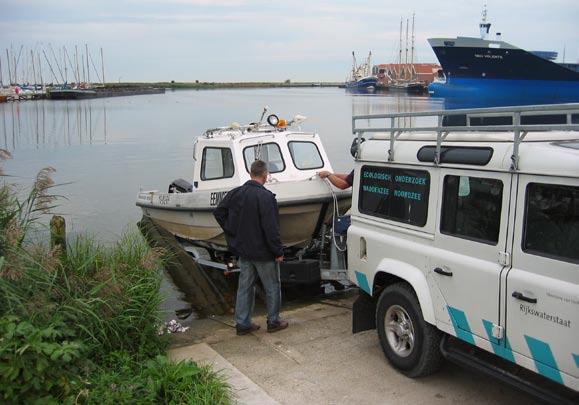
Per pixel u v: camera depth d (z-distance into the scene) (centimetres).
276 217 593
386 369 512
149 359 495
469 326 420
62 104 8669
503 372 409
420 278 464
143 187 1908
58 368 390
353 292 829
